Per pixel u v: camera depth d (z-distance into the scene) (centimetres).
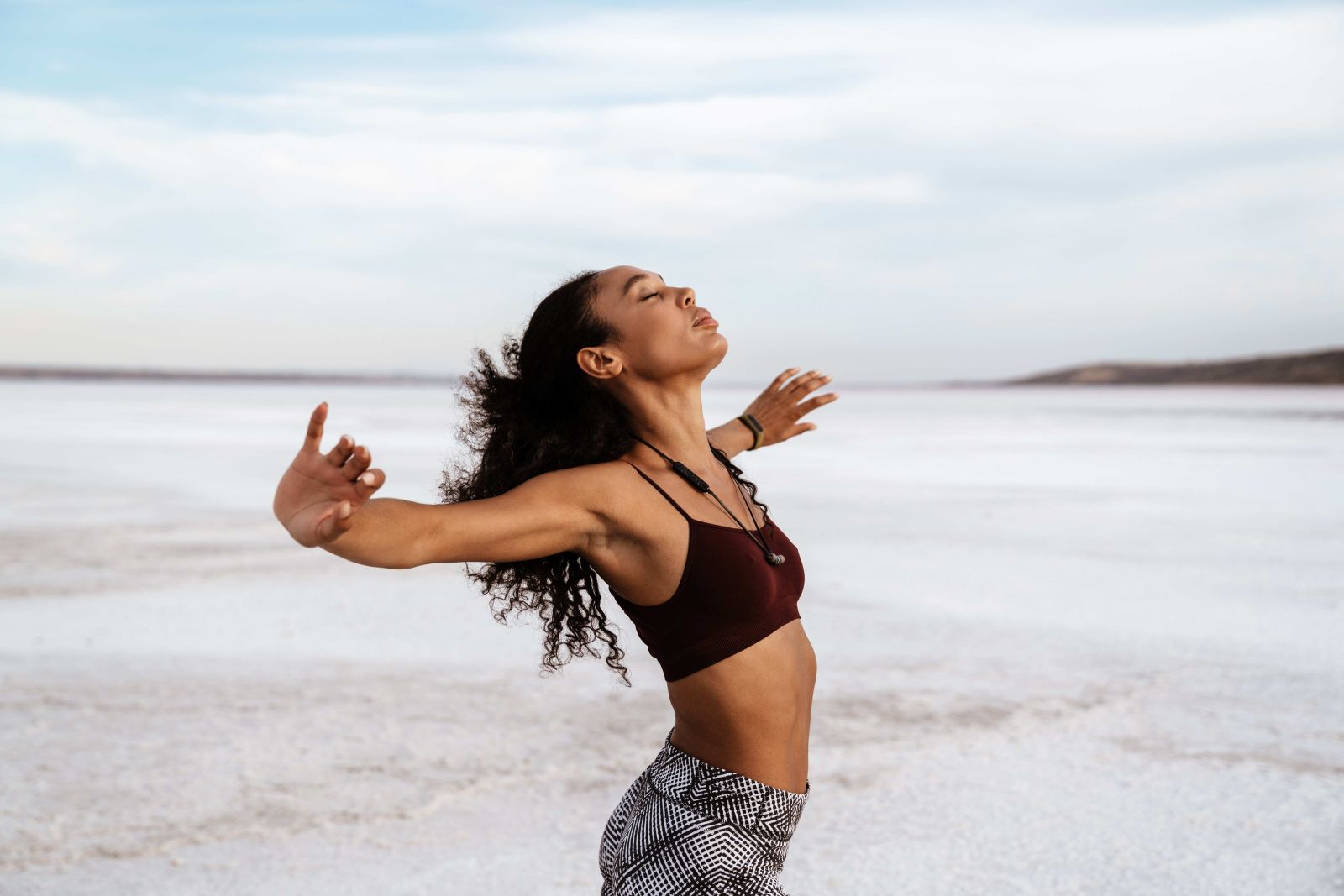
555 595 258
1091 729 580
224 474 2089
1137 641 768
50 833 451
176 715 607
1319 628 803
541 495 222
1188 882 407
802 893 401
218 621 841
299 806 481
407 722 596
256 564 1102
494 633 806
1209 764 527
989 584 980
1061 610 870
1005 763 530
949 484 1972
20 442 3086
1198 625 814
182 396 10081
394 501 203
